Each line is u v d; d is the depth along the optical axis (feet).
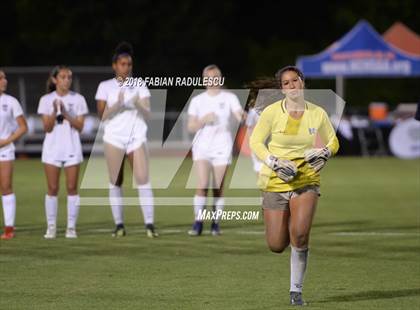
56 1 380.37
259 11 408.05
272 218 75.51
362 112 331.36
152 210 118.62
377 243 111.96
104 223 134.10
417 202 162.91
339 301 77.30
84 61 387.55
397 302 76.79
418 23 404.77
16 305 76.02
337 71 282.36
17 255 102.42
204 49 389.39
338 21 401.90
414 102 393.91
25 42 383.45
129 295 80.18
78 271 92.32
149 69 387.34
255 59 396.98
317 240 114.62
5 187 116.88
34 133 289.33
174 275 90.12
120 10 382.83
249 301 77.41
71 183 116.78
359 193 180.34
